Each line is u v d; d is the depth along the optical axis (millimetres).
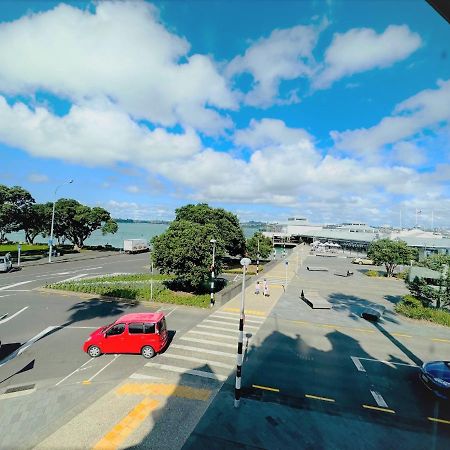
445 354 19109
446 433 11633
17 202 58000
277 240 138750
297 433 11352
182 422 11719
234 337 20406
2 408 12344
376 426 11914
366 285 43219
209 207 56719
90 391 13633
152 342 16875
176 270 30453
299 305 29812
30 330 20719
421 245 78500
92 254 66000
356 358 18016
